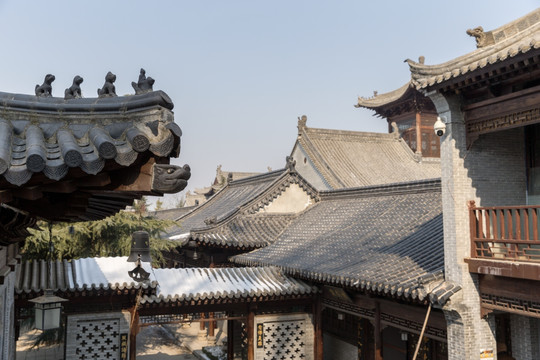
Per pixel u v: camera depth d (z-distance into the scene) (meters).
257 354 15.83
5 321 8.85
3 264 7.84
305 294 16.23
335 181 29.73
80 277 14.09
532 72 8.65
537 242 8.73
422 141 38.84
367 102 41.94
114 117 3.70
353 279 12.65
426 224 15.27
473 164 10.70
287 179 23.50
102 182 3.62
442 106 10.69
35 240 17.88
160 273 16.09
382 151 35.16
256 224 21.91
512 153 11.23
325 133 33.91
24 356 20.95
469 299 10.12
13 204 4.28
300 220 22.39
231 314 18.36
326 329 18.48
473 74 9.17
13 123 3.73
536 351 10.96
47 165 3.20
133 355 14.27
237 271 16.95
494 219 9.75
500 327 11.39
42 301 9.71
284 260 17.28
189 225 28.20
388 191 19.64
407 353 14.69
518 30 10.16
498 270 9.41
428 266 11.66
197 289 15.22
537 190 11.07
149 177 3.73
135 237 12.18
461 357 10.02
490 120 9.98
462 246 10.32
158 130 3.52
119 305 14.34
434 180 17.31
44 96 4.16
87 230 19.69
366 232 17.08
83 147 3.50
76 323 13.91
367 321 16.09
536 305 9.03
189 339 24.12
